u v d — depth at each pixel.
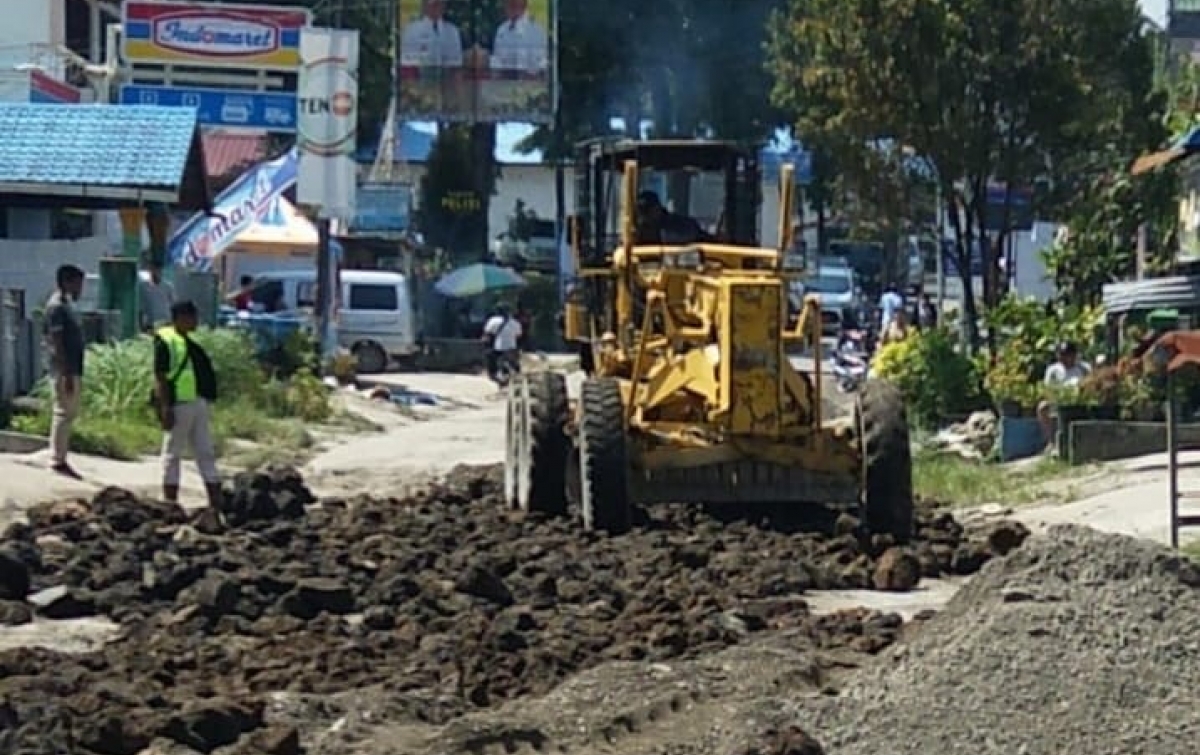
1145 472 31.25
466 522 25.88
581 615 19.45
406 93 72.50
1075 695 14.04
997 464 35.06
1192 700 14.01
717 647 17.78
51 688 15.67
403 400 54.38
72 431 33.94
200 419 26.92
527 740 14.26
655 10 85.44
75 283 30.98
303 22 68.12
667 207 28.78
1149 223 45.19
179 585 20.75
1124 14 43.75
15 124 46.97
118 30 71.44
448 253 88.81
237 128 68.25
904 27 42.38
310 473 35.75
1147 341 33.94
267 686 16.23
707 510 26.09
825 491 24.53
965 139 42.78
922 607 20.52
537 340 81.19
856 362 50.03
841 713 14.29
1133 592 15.12
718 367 24.59
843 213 49.22
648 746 14.02
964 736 13.75
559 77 86.06
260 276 66.38
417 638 18.16
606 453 24.16
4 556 20.31
